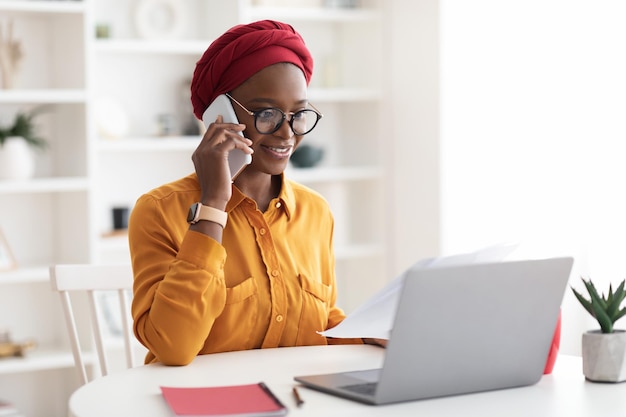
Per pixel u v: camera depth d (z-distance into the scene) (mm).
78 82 3975
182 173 4465
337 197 4855
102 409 1521
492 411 1491
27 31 4105
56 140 4184
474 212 4254
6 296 4172
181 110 4395
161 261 1962
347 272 4910
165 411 1503
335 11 4492
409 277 1463
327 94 4473
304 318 2092
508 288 1573
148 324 1861
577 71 3980
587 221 3941
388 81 4590
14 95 3805
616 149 3844
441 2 4230
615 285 3834
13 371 3920
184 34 4395
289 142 2039
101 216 4309
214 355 1953
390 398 1522
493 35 4215
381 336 1711
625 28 3816
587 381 1704
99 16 4246
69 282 2354
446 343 1539
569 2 3996
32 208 4195
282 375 1751
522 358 1633
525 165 4137
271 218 2121
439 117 4270
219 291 1862
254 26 2051
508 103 4184
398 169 4562
